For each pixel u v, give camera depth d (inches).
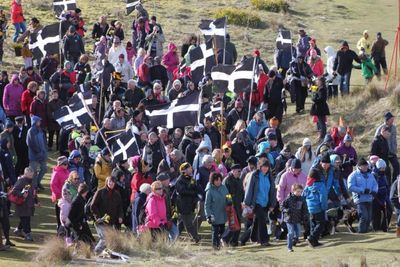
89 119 3169.3
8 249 2554.1
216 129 3137.3
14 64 4662.9
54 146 3686.0
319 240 2576.3
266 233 2566.4
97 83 3703.3
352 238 2561.5
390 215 2679.6
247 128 3159.5
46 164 3304.6
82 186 2475.4
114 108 3174.2
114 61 3929.6
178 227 2694.4
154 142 2790.4
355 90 3892.7
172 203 2650.1
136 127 2935.5
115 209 2491.4
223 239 2581.2
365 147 3479.3
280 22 5728.3
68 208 2498.8
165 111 2967.5
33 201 2667.3
